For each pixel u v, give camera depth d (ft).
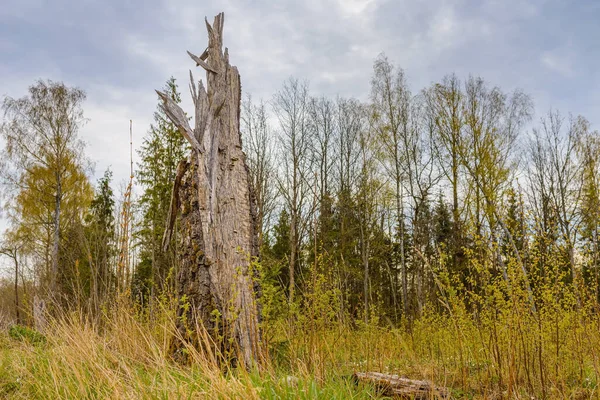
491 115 58.80
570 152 67.05
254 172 62.49
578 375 17.07
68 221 62.44
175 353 17.28
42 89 64.64
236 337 17.31
